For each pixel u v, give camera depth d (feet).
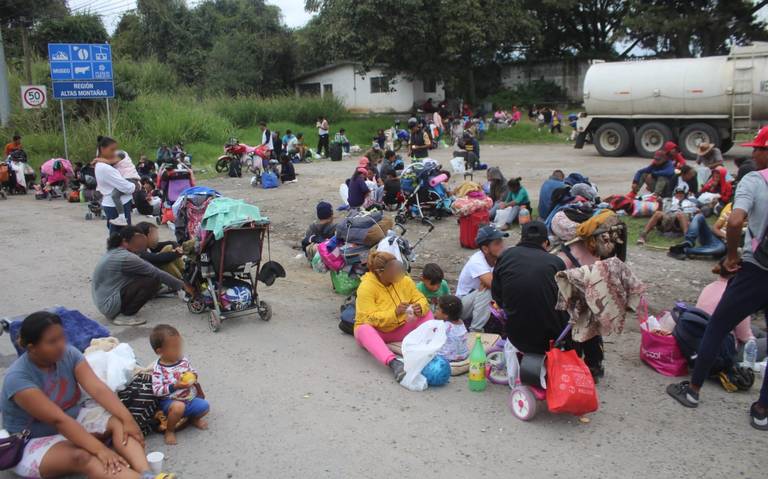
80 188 55.52
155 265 24.85
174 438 14.39
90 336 15.74
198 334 21.36
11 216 46.70
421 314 19.33
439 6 104.32
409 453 13.75
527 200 35.55
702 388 16.94
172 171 39.81
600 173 58.70
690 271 27.22
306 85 135.33
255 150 58.34
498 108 128.57
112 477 11.99
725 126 64.85
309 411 15.78
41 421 12.56
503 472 12.99
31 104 65.46
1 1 100.68
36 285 27.61
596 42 136.56
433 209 38.99
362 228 22.20
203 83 128.67
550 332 15.03
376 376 17.88
